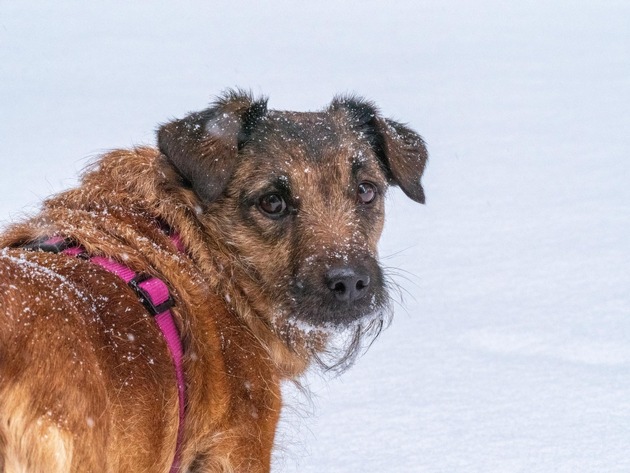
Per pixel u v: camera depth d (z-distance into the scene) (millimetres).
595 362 8633
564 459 6680
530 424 7297
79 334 4250
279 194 5824
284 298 5727
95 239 5047
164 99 24156
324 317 5637
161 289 4895
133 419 4484
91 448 4133
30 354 4031
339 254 5664
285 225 5816
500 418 7441
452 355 8977
